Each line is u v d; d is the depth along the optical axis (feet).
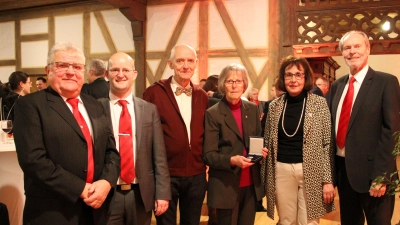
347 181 7.64
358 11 18.13
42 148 5.51
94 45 24.53
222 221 7.57
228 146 7.60
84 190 5.61
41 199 5.62
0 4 26.32
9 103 13.64
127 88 6.99
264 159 7.83
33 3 25.40
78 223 5.81
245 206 7.69
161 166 7.13
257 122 7.97
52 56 5.81
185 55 7.95
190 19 22.06
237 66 7.66
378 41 17.67
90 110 6.25
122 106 7.03
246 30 20.88
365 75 7.53
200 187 8.07
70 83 5.81
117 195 6.70
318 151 7.28
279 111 7.70
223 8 21.31
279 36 20.11
